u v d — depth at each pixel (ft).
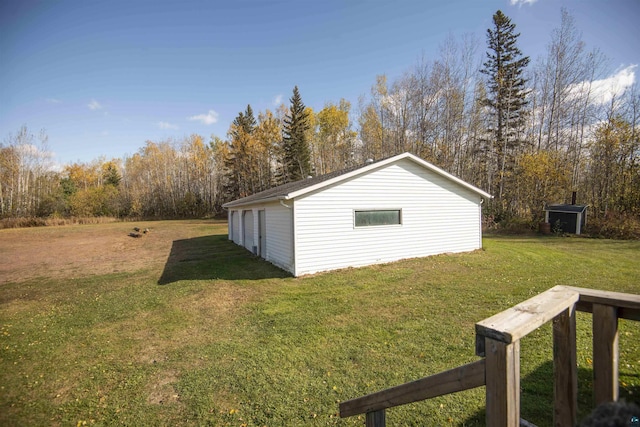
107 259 43.04
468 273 27.30
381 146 91.04
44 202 118.42
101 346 15.88
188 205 140.97
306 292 23.32
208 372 12.84
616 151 57.67
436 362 12.60
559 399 5.36
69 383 12.55
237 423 9.73
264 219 38.22
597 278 24.40
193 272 32.22
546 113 72.90
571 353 5.20
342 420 9.54
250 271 31.35
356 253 31.24
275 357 13.73
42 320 20.11
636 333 13.93
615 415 2.39
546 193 63.77
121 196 141.69
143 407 10.80
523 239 51.85
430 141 81.51
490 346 3.59
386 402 5.64
